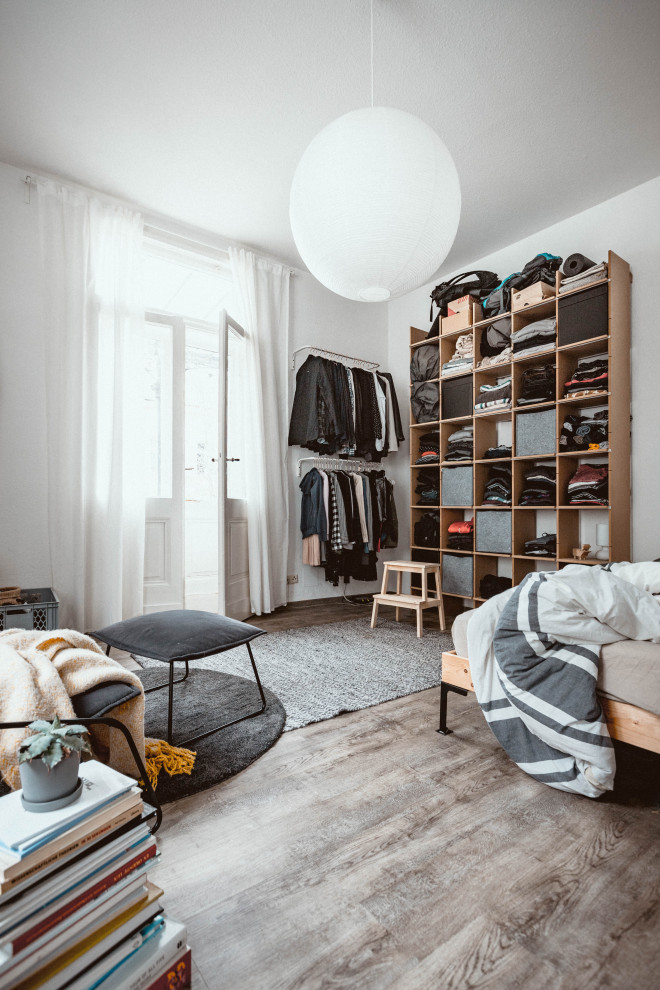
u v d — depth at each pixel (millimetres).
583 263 3178
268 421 4008
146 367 3707
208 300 4633
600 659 1443
